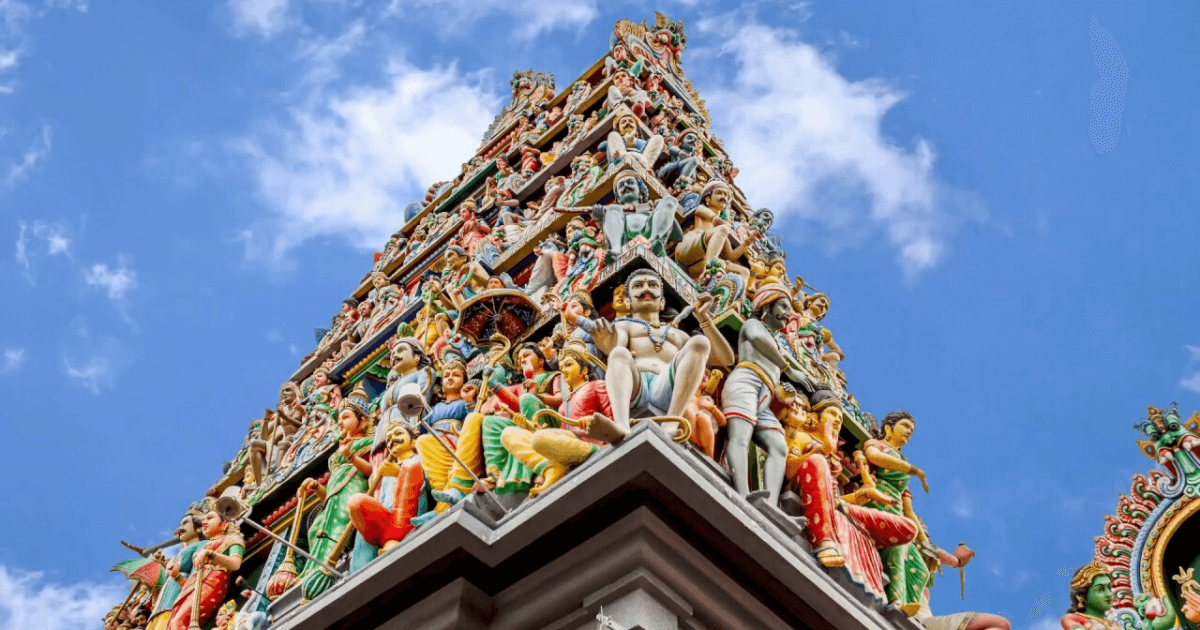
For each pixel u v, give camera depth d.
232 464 19.80
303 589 12.23
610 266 13.78
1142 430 13.62
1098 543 13.12
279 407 19.11
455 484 11.38
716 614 9.72
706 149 19.72
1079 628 12.59
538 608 9.82
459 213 21.59
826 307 15.68
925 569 12.01
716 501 9.58
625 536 9.56
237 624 12.95
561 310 13.30
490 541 9.91
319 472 16.59
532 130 22.52
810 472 11.05
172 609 14.67
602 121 19.52
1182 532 12.96
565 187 18.14
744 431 11.10
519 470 10.72
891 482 12.51
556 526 9.76
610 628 9.15
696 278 14.39
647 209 14.84
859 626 10.09
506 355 13.74
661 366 11.06
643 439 9.38
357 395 17.83
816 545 10.64
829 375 14.68
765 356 11.95
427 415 13.24
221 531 15.45
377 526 11.66
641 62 21.67
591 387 11.02
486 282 16.25
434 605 10.07
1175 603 12.55
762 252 15.49
